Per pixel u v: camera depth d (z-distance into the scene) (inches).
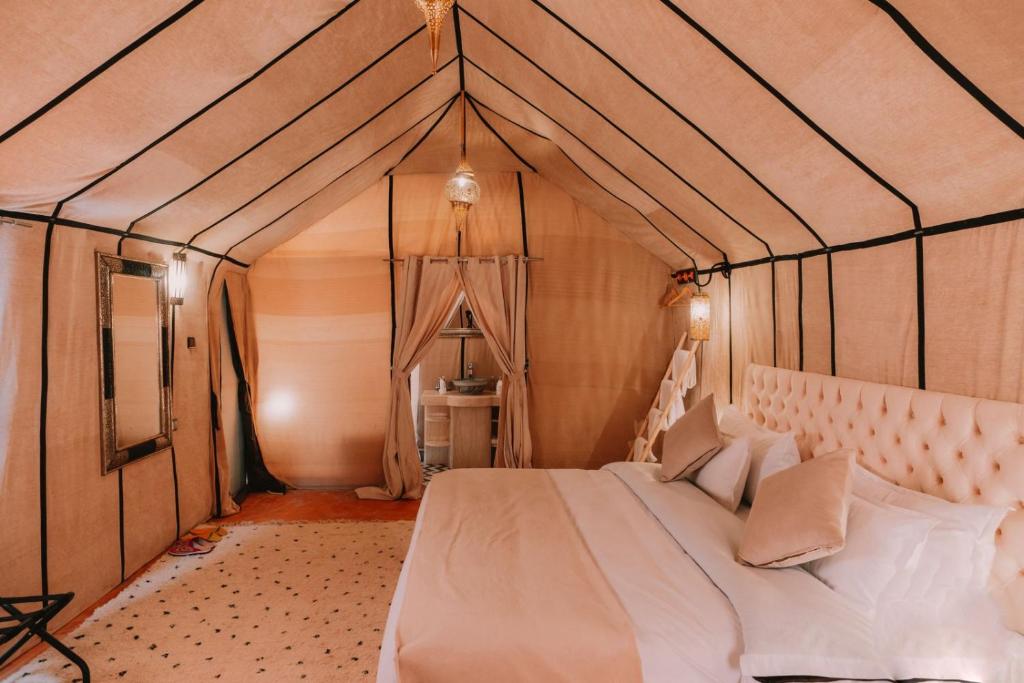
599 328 188.4
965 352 75.9
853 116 72.8
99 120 79.4
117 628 99.9
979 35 52.0
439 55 120.3
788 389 116.6
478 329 218.5
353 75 107.2
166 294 134.4
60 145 80.4
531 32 100.1
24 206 90.5
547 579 75.5
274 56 88.0
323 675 87.4
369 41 99.4
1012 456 66.4
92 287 108.2
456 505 104.7
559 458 188.7
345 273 184.9
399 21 99.3
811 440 107.0
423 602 69.0
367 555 133.6
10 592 90.0
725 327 153.7
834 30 62.0
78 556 104.5
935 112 64.0
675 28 77.3
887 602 67.7
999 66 53.7
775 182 99.9
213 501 159.0
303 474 186.2
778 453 99.0
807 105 76.2
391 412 181.3
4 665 88.7
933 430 78.2
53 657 91.0
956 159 68.4
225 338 173.2
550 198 187.9
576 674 60.2
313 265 184.1
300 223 173.3
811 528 71.8
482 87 137.3
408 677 59.9
